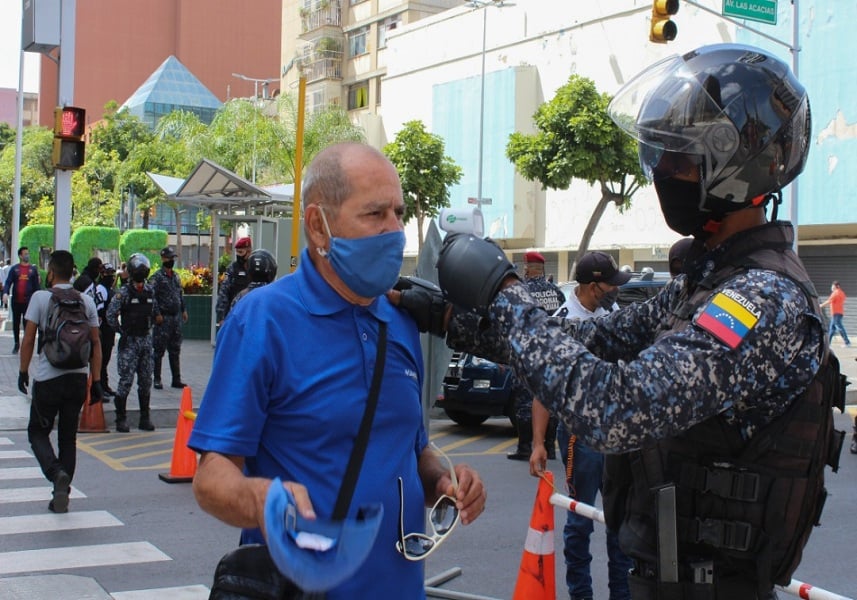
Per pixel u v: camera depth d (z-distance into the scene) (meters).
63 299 7.11
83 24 91.50
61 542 6.26
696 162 2.14
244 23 95.44
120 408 11.12
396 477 2.11
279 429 2.06
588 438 1.88
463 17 41.19
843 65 25.88
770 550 2.04
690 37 30.44
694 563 2.09
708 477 2.05
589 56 34.62
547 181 27.72
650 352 1.91
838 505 7.81
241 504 1.90
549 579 4.46
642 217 32.38
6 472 8.49
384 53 49.81
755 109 2.09
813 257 28.08
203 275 23.53
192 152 35.44
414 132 34.34
